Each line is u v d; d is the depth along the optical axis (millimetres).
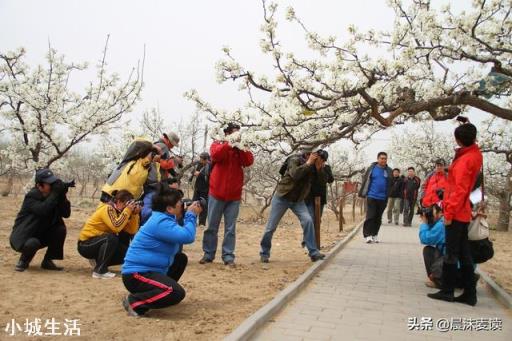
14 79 11695
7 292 5344
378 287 6719
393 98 6234
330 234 13828
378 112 6043
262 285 6355
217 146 7301
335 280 7094
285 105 6203
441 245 6723
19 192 23984
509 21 6535
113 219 6293
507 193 17609
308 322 4922
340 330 4695
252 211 21641
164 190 4926
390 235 14078
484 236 6137
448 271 5969
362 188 11938
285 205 8234
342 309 5469
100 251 6301
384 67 6176
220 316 4832
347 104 6434
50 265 6672
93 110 12078
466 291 5934
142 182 6746
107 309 4934
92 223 6402
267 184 20094
